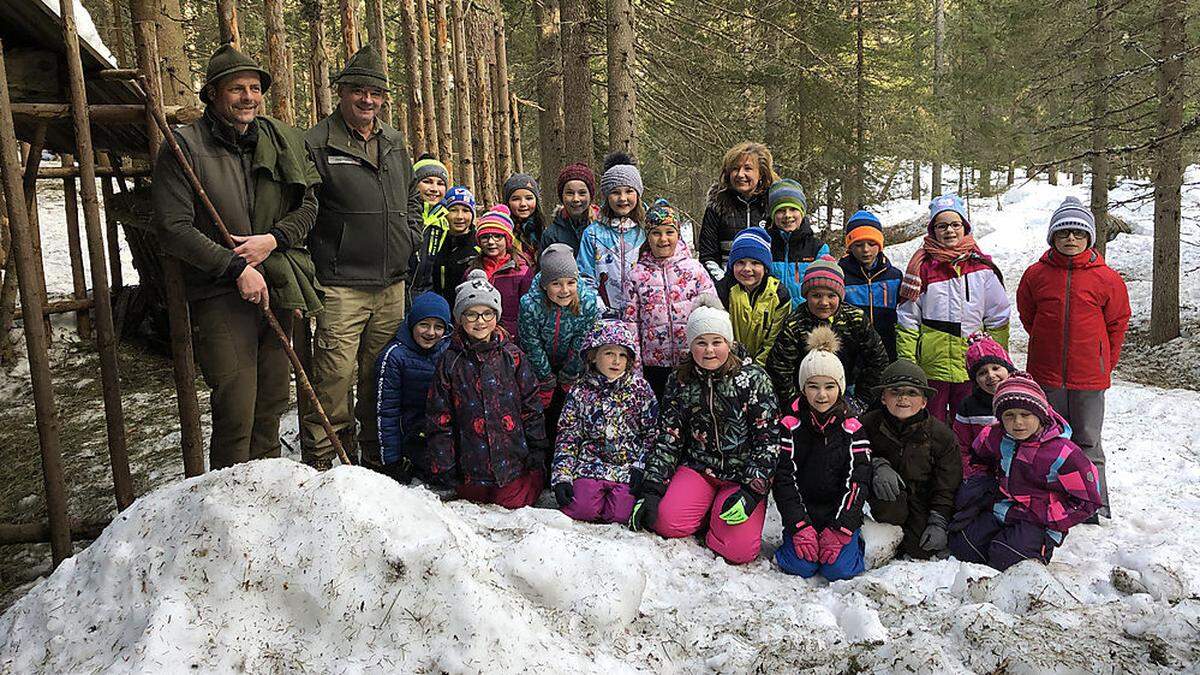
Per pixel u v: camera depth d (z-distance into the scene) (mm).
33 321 3393
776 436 3764
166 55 5027
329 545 2135
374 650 1995
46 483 3510
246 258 3369
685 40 11281
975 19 20875
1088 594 3064
